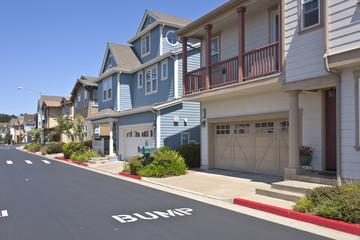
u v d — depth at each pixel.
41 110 49.31
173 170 12.87
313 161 9.58
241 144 13.02
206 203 8.14
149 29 22.11
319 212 6.21
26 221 6.59
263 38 11.94
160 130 16.91
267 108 11.44
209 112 14.31
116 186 11.11
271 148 11.70
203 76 14.02
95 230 5.89
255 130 12.38
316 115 9.55
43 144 40.53
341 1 7.49
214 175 12.45
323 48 8.09
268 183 10.12
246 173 12.48
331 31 7.67
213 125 14.49
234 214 6.96
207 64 12.59
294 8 8.91
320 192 6.62
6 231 5.91
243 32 10.91
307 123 9.80
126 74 22.52
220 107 13.65
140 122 18.69
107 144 24.83
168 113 17.28
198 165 15.38
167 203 8.16
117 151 21.83
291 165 9.02
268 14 11.69
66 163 21.67
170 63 18.47
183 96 13.76
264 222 6.29
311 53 8.41
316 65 8.27
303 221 6.31
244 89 10.71
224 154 13.88
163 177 12.66
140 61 23.72
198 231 5.74
